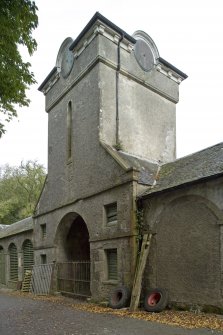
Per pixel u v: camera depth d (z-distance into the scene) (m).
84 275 16.06
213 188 10.30
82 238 19.00
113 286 12.77
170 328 8.18
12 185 47.78
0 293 19.91
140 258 11.70
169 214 11.58
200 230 10.50
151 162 15.95
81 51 16.91
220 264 9.73
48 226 18.97
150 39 17.94
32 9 7.33
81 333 7.82
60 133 18.66
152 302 11.03
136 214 12.34
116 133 15.33
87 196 15.06
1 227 35.19
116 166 13.40
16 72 7.91
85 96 16.31
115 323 8.95
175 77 19.25
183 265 10.80
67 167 17.34
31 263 21.62
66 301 14.50
